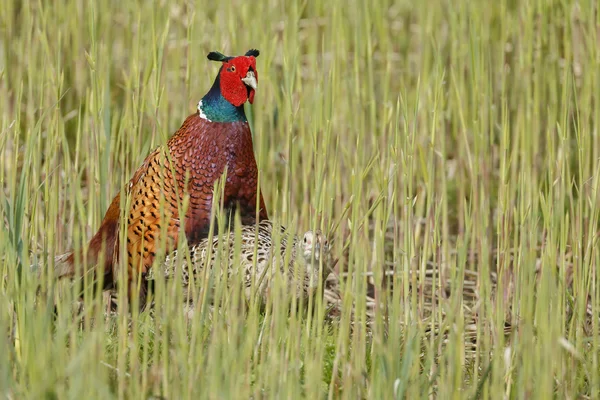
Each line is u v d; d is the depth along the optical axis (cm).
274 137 1290
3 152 1150
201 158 1003
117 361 806
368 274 1160
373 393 732
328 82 1146
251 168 1030
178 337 741
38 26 1245
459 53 1323
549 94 1303
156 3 1310
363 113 1184
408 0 1683
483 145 1160
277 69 1363
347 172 1186
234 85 1002
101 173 1059
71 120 1361
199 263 970
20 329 775
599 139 1145
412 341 749
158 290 782
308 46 1472
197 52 1320
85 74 1361
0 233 830
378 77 1433
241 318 771
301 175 1273
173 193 998
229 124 1010
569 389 844
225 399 679
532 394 750
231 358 704
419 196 1252
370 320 1045
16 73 1323
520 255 950
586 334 948
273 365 708
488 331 853
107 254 1023
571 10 1304
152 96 1127
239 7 1430
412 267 926
